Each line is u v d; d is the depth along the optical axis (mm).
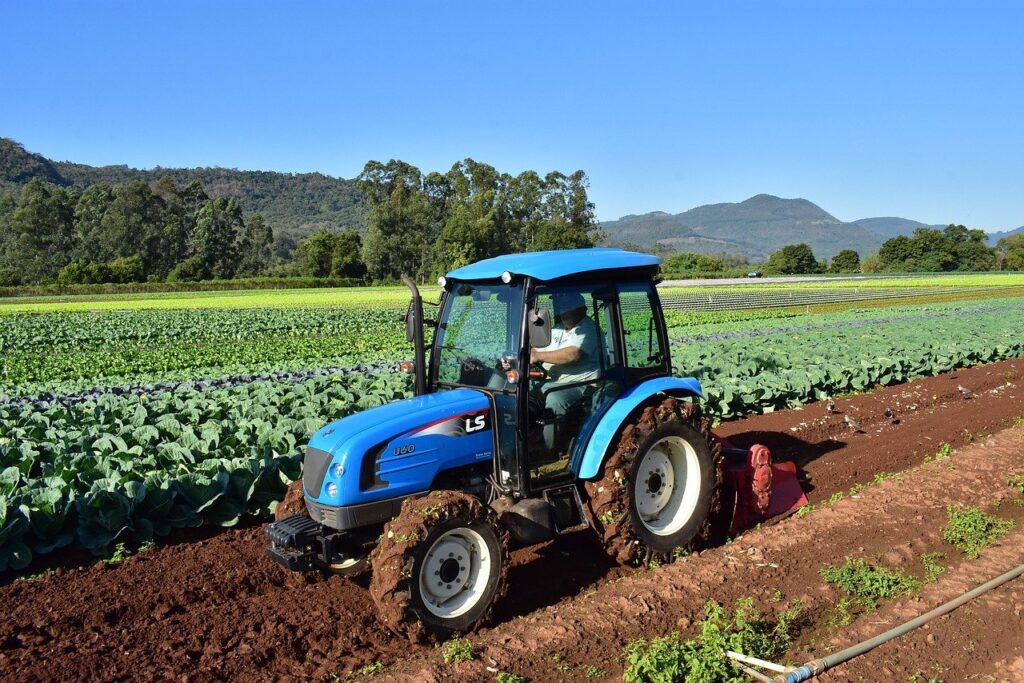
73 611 5965
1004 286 64812
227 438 9594
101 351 26797
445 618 5312
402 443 5621
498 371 5984
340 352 25719
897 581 6211
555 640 5254
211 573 6672
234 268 115938
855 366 15281
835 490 8898
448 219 104000
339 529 5512
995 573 6383
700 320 35750
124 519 7273
